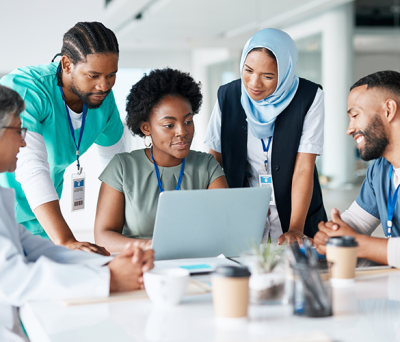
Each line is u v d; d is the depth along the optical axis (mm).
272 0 7789
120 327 867
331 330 829
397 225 1641
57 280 1017
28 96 1813
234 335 814
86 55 1698
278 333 820
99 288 1037
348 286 1108
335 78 8609
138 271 1096
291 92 2049
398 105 1509
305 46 8898
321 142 2098
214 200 1349
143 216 1687
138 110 1752
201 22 9391
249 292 952
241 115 2146
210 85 13148
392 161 1592
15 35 3707
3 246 1026
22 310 1040
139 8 8344
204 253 1406
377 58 9297
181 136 1702
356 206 1772
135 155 1772
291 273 933
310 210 2162
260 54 1896
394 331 821
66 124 1959
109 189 1706
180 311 954
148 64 12703
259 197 1409
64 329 861
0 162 1116
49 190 1670
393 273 1226
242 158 2137
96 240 1641
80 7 3818
